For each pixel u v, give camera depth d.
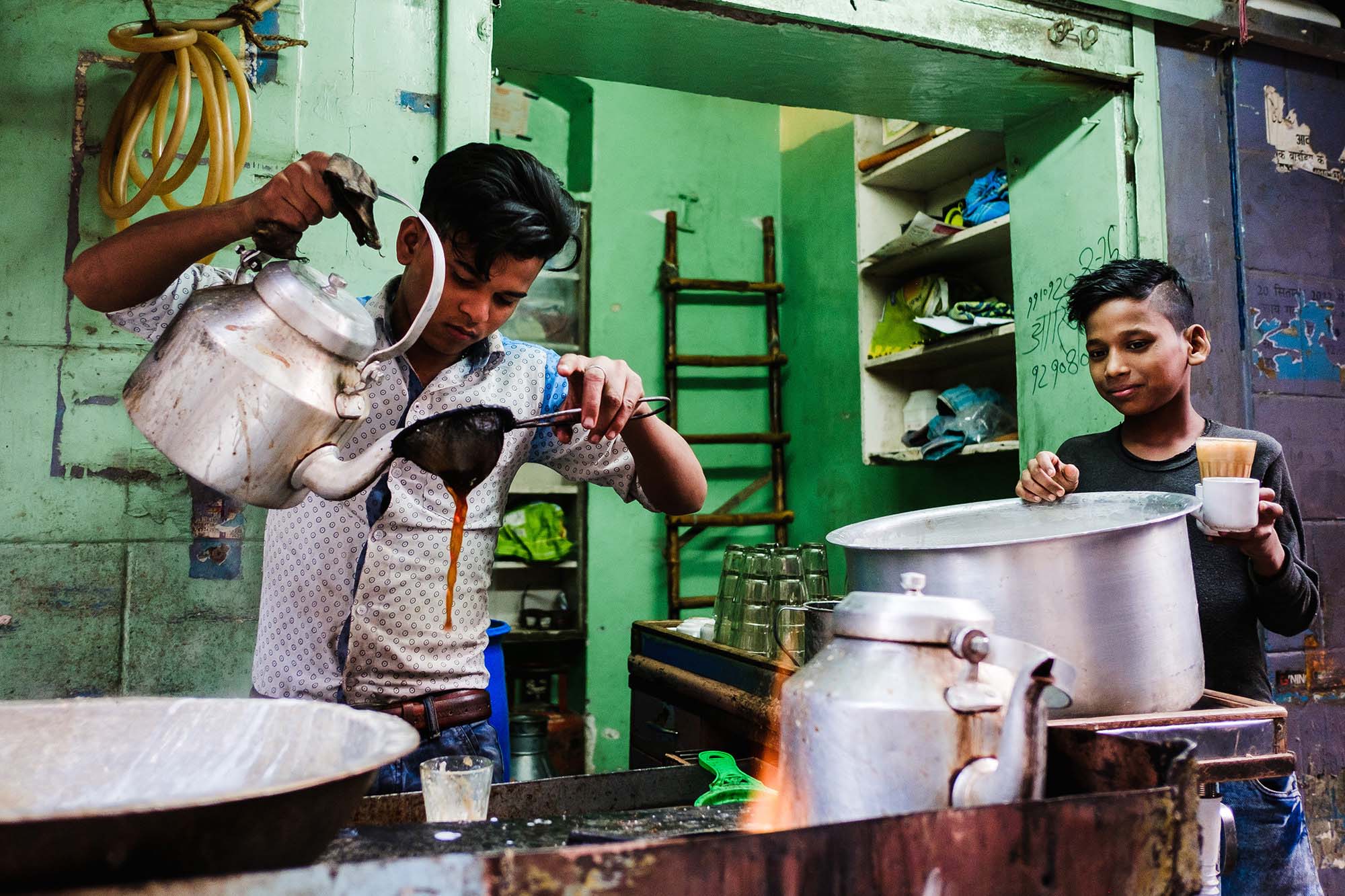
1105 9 2.26
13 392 1.49
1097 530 1.03
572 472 1.51
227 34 1.61
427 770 0.96
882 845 0.63
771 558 1.94
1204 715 1.05
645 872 0.59
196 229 1.01
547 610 3.46
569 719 3.37
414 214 0.97
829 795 0.71
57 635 1.50
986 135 2.91
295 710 0.80
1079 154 2.39
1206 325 2.31
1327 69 2.52
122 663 1.53
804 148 3.79
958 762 0.69
